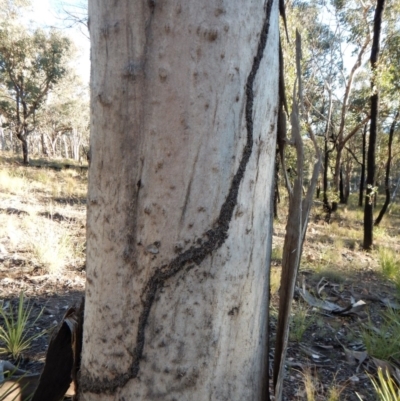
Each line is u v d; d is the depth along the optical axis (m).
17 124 22.33
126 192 0.94
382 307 4.62
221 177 0.92
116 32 0.90
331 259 6.96
